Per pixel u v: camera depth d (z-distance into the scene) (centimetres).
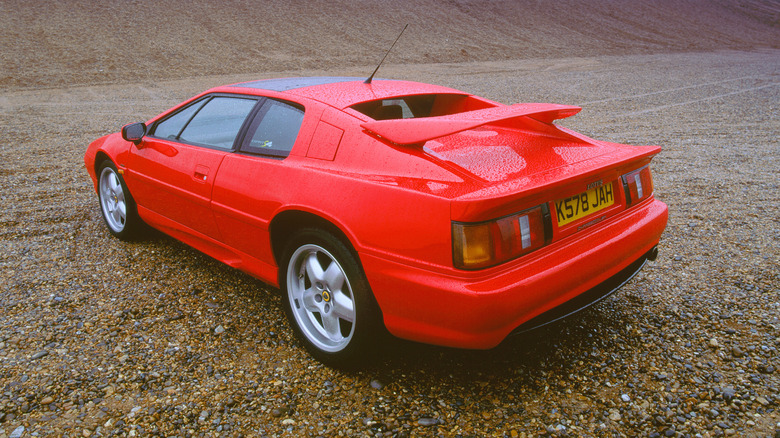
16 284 339
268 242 272
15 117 1130
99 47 2262
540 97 1493
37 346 270
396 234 213
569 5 4766
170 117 360
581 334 282
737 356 261
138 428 213
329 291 250
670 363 256
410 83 331
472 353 266
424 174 221
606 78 2025
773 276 348
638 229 256
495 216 201
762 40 4416
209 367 255
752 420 216
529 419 219
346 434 211
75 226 449
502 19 3956
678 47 3684
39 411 222
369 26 3244
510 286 202
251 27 2912
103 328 288
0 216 473
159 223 367
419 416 221
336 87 298
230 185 287
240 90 319
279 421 219
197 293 330
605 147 272
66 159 721
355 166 239
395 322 225
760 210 491
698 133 936
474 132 274
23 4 2755
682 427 213
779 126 991
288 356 265
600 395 234
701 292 328
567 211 228
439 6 3975
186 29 2731
